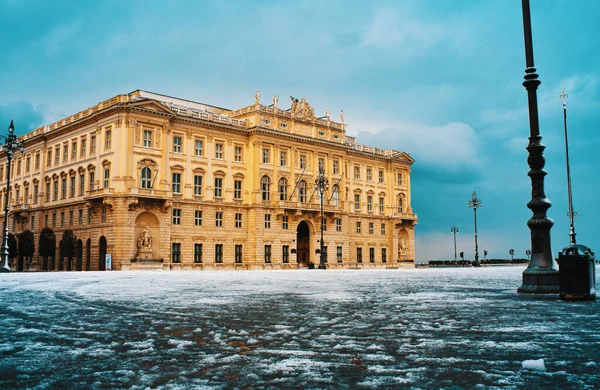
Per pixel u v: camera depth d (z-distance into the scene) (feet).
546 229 68.18
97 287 79.41
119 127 238.68
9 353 26.94
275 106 295.48
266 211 286.25
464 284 90.43
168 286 82.79
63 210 270.26
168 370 23.39
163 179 248.52
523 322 37.73
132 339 31.01
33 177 294.87
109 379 21.84
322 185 275.80
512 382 21.22
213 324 37.09
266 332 33.53
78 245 251.60
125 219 234.17
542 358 25.53
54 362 24.88
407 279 113.29
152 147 246.88
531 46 70.49
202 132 269.64
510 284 90.33
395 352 27.12
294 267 295.28
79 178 260.21
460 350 27.58
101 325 36.58
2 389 20.27
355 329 34.68
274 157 291.79
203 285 86.33
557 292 64.80
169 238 248.93
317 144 312.50
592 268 56.95
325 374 22.68
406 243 376.68
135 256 237.25
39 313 43.60
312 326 36.04
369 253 348.79
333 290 72.59
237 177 282.36
